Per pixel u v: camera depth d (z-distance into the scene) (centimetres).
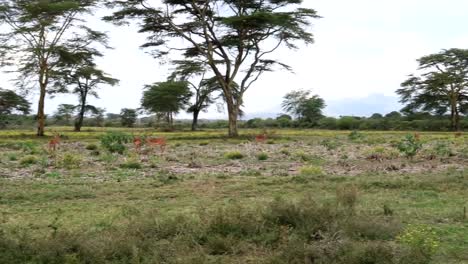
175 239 639
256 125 7775
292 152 2261
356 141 3141
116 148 2153
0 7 3731
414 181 1215
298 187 1163
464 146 2508
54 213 873
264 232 675
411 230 684
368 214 815
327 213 722
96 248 586
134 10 3509
